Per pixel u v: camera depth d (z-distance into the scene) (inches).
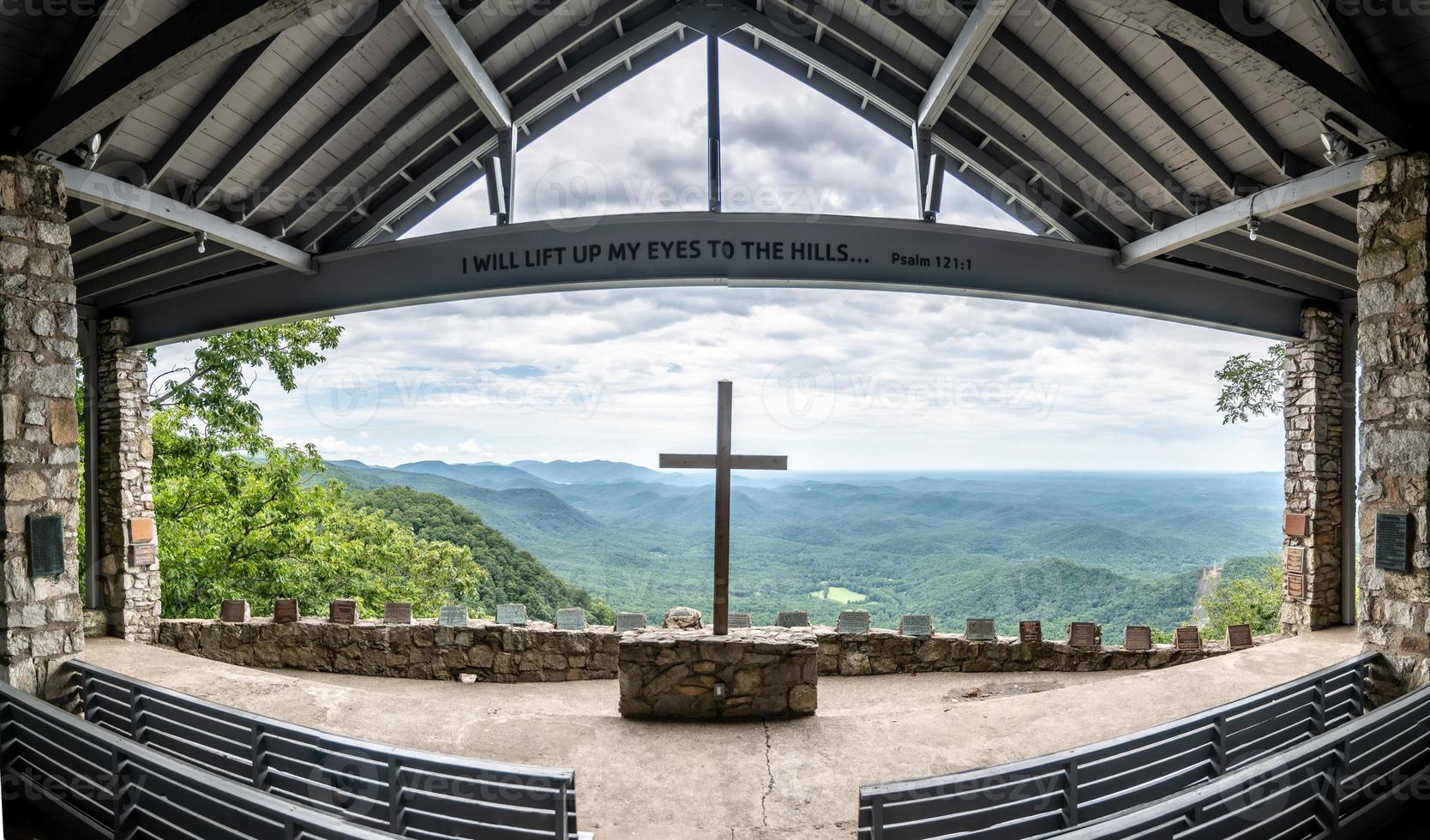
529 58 220.8
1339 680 174.1
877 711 216.5
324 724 203.5
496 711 217.6
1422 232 165.8
